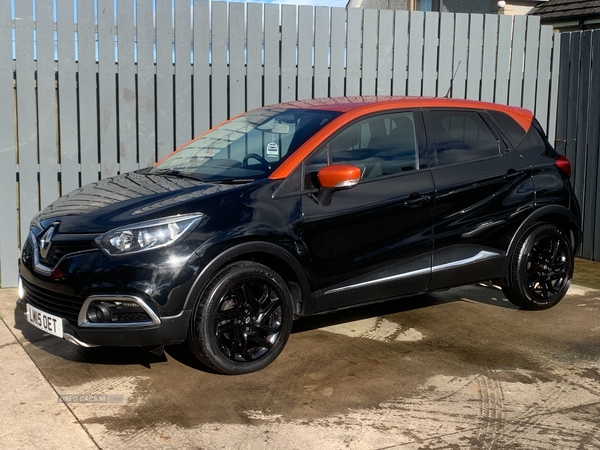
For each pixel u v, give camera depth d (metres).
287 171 4.56
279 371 4.52
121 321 4.05
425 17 7.85
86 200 4.61
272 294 4.46
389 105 5.12
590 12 11.66
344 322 5.59
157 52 6.89
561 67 8.37
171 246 4.06
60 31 6.56
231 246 4.21
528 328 5.47
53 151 6.68
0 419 3.81
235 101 7.22
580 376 4.48
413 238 5.00
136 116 6.93
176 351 4.89
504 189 5.45
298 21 7.35
